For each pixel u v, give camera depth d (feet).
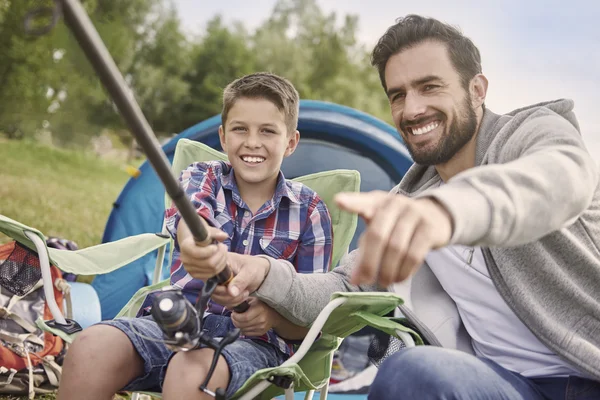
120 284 12.04
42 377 9.29
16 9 47.37
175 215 7.04
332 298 5.56
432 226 3.62
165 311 5.03
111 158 50.78
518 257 5.36
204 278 5.42
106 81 3.48
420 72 6.13
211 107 62.95
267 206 7.27
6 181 32.53
